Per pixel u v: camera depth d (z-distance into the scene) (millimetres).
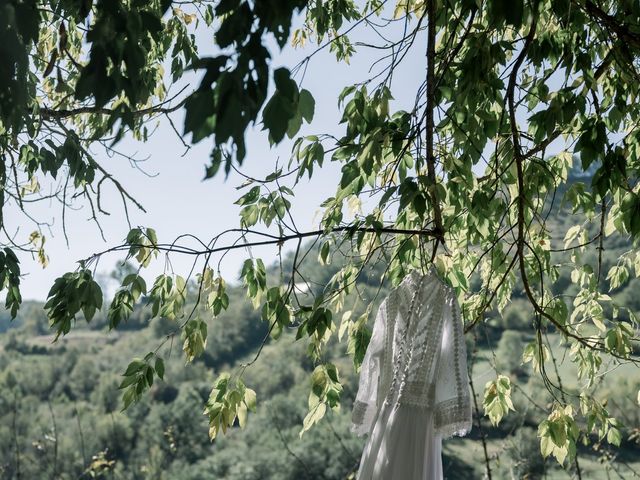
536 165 3277
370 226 2938
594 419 3631
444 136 3340
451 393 2498
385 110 2773
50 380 20938
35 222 3793
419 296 2605
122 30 1614
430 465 2518
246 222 3131
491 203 3371
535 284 3914
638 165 3135
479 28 2711
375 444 2586
